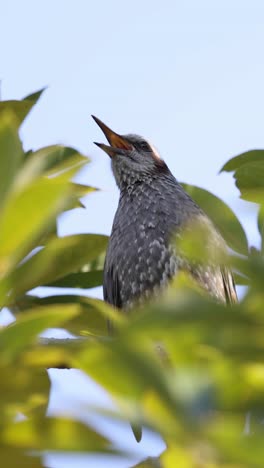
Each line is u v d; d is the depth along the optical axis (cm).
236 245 812
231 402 427
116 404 421
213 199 991
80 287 1084
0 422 468
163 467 444
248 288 434
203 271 1457
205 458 415
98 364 424
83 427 437
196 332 433
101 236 790
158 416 415
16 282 579
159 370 417
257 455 396
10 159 470
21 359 503
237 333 435
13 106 990
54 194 469
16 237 476
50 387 564
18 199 466
